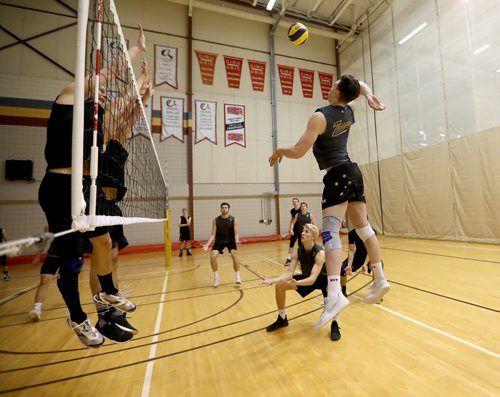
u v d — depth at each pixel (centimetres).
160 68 1062
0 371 229
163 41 1076
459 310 322
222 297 419
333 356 236
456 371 205
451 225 872
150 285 499
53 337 294
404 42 1026
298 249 318
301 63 1284
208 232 1071
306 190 1227
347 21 1254
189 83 1087
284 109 1230
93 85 167
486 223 780
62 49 942
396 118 1061
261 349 255
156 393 195
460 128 848
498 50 759
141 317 343
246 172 1148
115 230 295
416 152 984
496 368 207
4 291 502
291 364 227
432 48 928
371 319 311
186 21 1112
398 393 184
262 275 557
